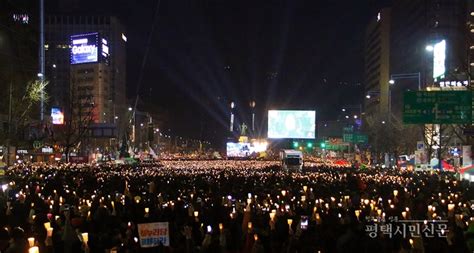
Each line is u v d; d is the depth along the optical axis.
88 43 127.75
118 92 165.25
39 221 14.09
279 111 81.75
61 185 25.42
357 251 11.66
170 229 13.66
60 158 67.56
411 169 47.81
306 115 81.38
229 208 17.39
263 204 19.34
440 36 85.38
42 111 68.12
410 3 111.25
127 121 122.00
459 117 28.77
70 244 12.53
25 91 60.19
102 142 101.69
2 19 77.56
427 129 49.50
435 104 28.92
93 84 138.62
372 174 40.38
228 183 27.84
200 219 15.84
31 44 88.00
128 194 22.12
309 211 17.84
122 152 81.44
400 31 120.31
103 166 52.47
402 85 110.69
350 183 28.31
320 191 24.33
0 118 58.59
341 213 16.19
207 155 149.75
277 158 103.31
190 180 31.45
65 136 71.00
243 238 14.59
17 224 15.21
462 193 23.06
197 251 12.40
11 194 22.61
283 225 14.09
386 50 135.00
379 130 71.62
